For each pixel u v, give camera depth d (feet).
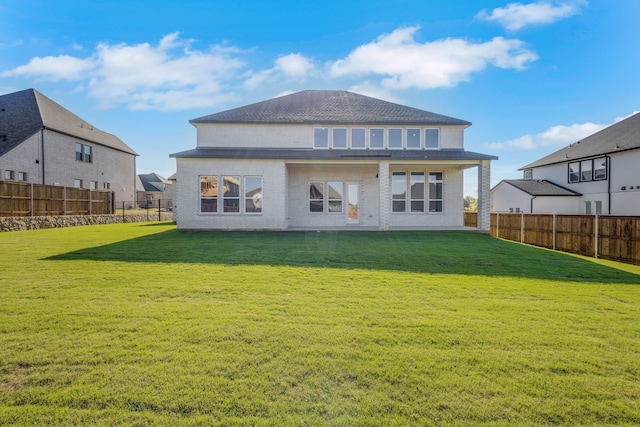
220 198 51.16
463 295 17.61
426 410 8.02
